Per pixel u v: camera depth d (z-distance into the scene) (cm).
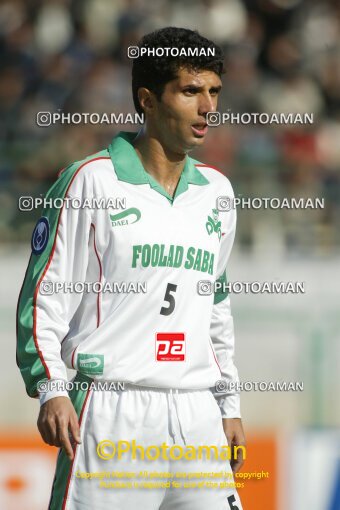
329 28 3372
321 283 2361
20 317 1138
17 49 3144
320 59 3259
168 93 1168
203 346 1184
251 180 2542
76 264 1148
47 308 1127
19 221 2438
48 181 2573
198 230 1188
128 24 3222
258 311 2305
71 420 1095
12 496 2053
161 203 1174
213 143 2630
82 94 2861
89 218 1145
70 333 1176
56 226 1143
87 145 2678
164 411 1154
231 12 3359
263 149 2677
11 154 2631
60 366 1117
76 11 3272
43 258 1143
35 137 2681
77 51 3097
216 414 1195
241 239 2425
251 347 2292
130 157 1178
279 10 3384
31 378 1116
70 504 1139
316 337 2308
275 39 3284
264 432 2153
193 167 1225
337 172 2658
